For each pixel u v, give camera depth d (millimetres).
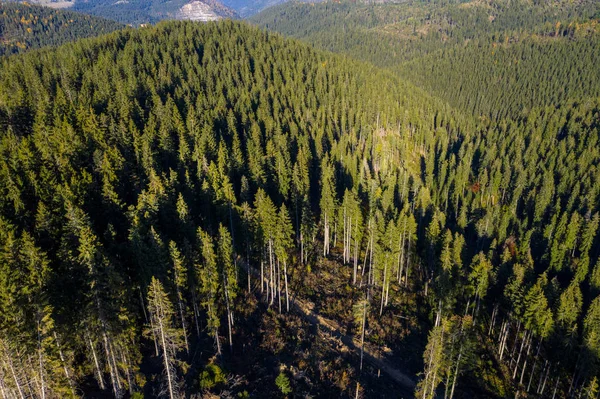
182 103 94750
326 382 42188
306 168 74312
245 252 61625
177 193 58344
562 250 73875
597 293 62469
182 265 39938
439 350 35562
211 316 41094
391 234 55938
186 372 37969
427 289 63062
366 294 59312
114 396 34406
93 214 47375
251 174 72188
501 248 83500
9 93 81688
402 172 99438
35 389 30281
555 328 48844
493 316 55938
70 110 72000
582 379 47406
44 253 33031
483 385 48031
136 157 64312
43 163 53531
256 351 44469
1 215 40969
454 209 100812
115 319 33250
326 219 66500
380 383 44406
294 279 60219
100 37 140500
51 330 30094
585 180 97750
